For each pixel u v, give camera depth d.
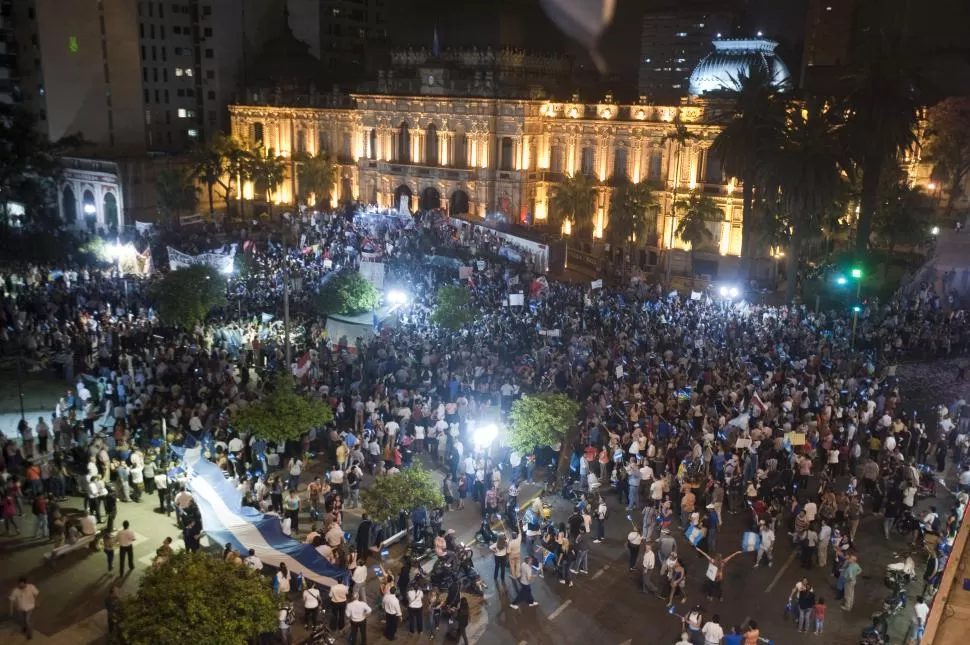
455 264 74.44
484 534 33.94
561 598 30.64
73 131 120.19
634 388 43.59
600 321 58.50
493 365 47.78
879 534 35.53
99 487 33.34
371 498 31.25
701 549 33.69
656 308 61.72
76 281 67.31
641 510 37.03
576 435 43.59
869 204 68.50
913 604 30.50
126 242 85.62
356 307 55.72
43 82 117.81
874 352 55.16
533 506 34.56
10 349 54.88
